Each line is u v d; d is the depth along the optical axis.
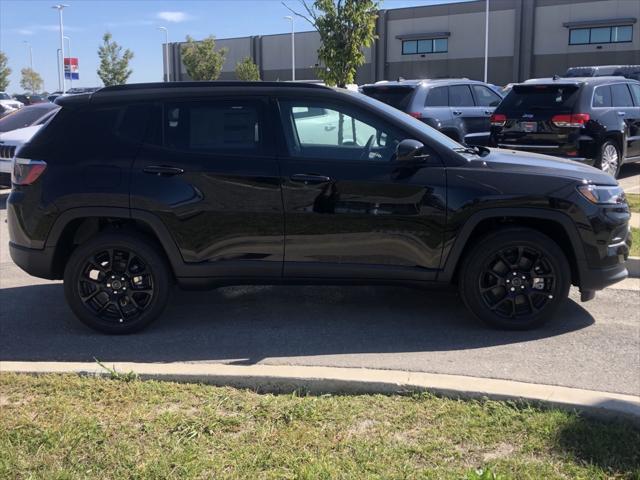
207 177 4.86
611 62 42.78
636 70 25.50
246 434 3.32
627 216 5.04
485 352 4.64
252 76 51.72
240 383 3.90
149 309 5.06
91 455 3.13
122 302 5.09
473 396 3.68
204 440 3.26
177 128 4.97
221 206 4.87
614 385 4.07
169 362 4.55
